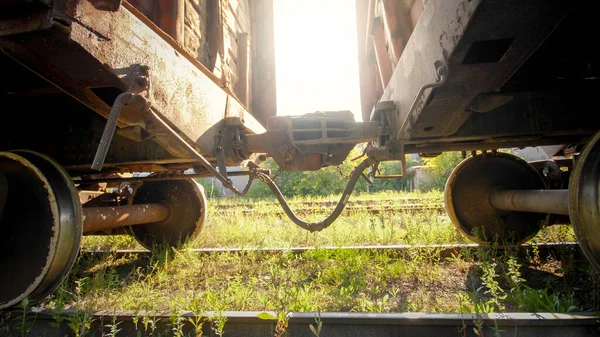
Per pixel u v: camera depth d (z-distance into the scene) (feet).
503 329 7.77
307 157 12.48
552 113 11.06
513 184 16.19
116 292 11.76
